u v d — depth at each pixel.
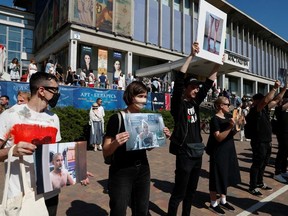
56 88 2.41
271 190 5.57
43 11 30.44
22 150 1.97
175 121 3.64
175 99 3.57
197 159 3.56
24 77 13.80
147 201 2.81
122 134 2.43
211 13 3.69
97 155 8.86
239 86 43.16
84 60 23.53
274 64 53.09
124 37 26.36
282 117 6.33
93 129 9.60
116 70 25.70
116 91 13.33
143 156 2.83
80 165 2.46
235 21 42.25
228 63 25.19
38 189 2.10
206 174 6.78
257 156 5.23
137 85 2.79
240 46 43.53
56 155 2.26
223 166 4.38
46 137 2.31
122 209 2.62
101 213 4.24
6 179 2.00
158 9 30.11
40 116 2.34
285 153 6.34
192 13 33.94
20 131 2.19
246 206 4.69
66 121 9.91
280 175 6.39
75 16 22.66
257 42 47.84
